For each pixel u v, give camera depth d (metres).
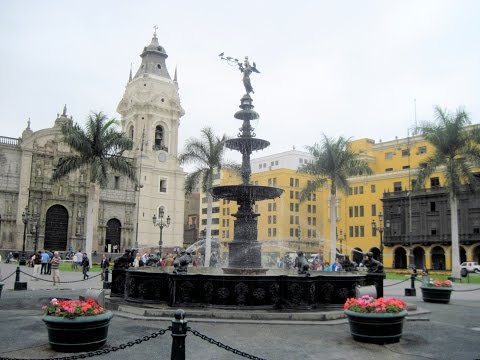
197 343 10.08
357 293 13.70
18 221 66.50
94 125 37.38
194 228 116.94
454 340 11.02
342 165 38.59
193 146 37.62
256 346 9.80
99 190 72.88
